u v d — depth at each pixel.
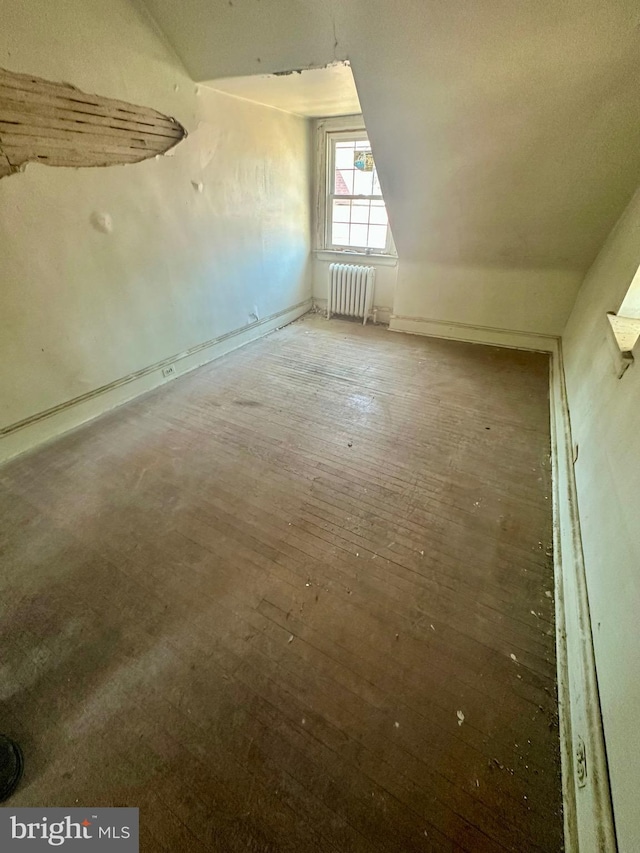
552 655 1.32
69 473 2.11
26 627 1.40
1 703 1.20
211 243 3.09
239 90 2.72
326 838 0.95
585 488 1.63
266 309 3.95
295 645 1.35
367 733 1.13
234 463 2.19
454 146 2.49
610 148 2.15
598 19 1.56
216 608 1.46
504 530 1.78
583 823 0.89
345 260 4.24
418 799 1.01
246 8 1.95
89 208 2.25
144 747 1.10
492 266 3.47
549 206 2.71
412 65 2.01
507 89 1.99
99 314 2.48
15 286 2.04
